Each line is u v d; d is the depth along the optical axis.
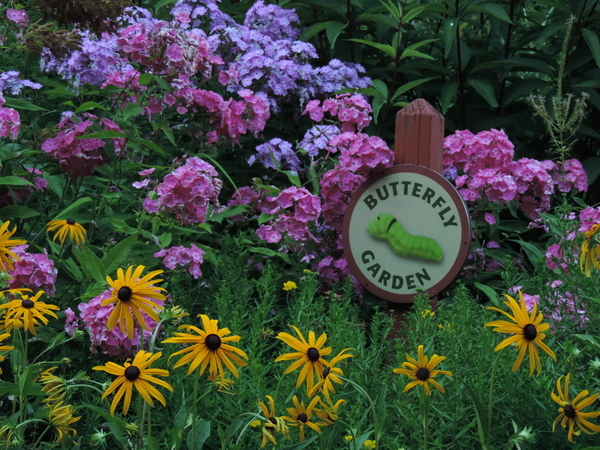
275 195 2.72
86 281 2.29
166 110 2.75
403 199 2.55
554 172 2.81
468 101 3.22
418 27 3.45
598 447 1.92
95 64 2.61
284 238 2.65
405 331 2.28
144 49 2.54
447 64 3.22
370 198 2.58
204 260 2.60
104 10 2.52
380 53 3.23
